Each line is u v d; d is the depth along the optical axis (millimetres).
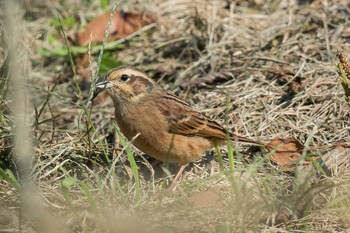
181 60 15227
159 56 15508
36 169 10844
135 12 16656
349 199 9750
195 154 11289
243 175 10781
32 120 13445
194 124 11172
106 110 13961
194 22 15961
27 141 10758
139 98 11172
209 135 11266
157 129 11078
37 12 16688
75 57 15789
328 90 12727
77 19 16859
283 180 10570
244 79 13711
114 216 9102
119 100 11258
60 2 17109
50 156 11289
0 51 14094
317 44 14164
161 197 9586
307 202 9250
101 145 10617
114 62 15391
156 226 8961
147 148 11273
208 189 10070
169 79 14734
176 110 11156
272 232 9094
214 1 16484
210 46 14883
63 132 12555
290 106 12602
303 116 12312
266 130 12219
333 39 14172
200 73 14414
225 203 9867
